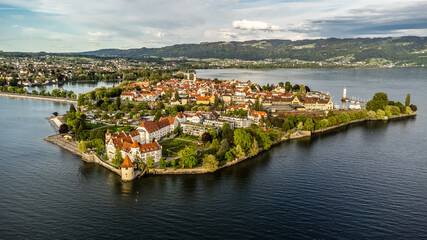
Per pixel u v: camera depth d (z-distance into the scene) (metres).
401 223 171.38
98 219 174.12
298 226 168.50
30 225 167.62
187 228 166.38
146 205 189.50
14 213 178.75
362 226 168.50
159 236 159.50
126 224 169.62
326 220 174.12
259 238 158.38
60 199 195.88
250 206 189.25
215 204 191.38
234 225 169.38
